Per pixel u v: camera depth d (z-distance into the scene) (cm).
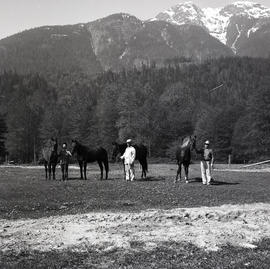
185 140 2830
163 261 1116
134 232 1410
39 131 11425
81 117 11369
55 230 1422
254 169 4828
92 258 1139
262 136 8062
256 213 1722
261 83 8475
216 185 2702
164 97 13188
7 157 10250
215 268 1066
